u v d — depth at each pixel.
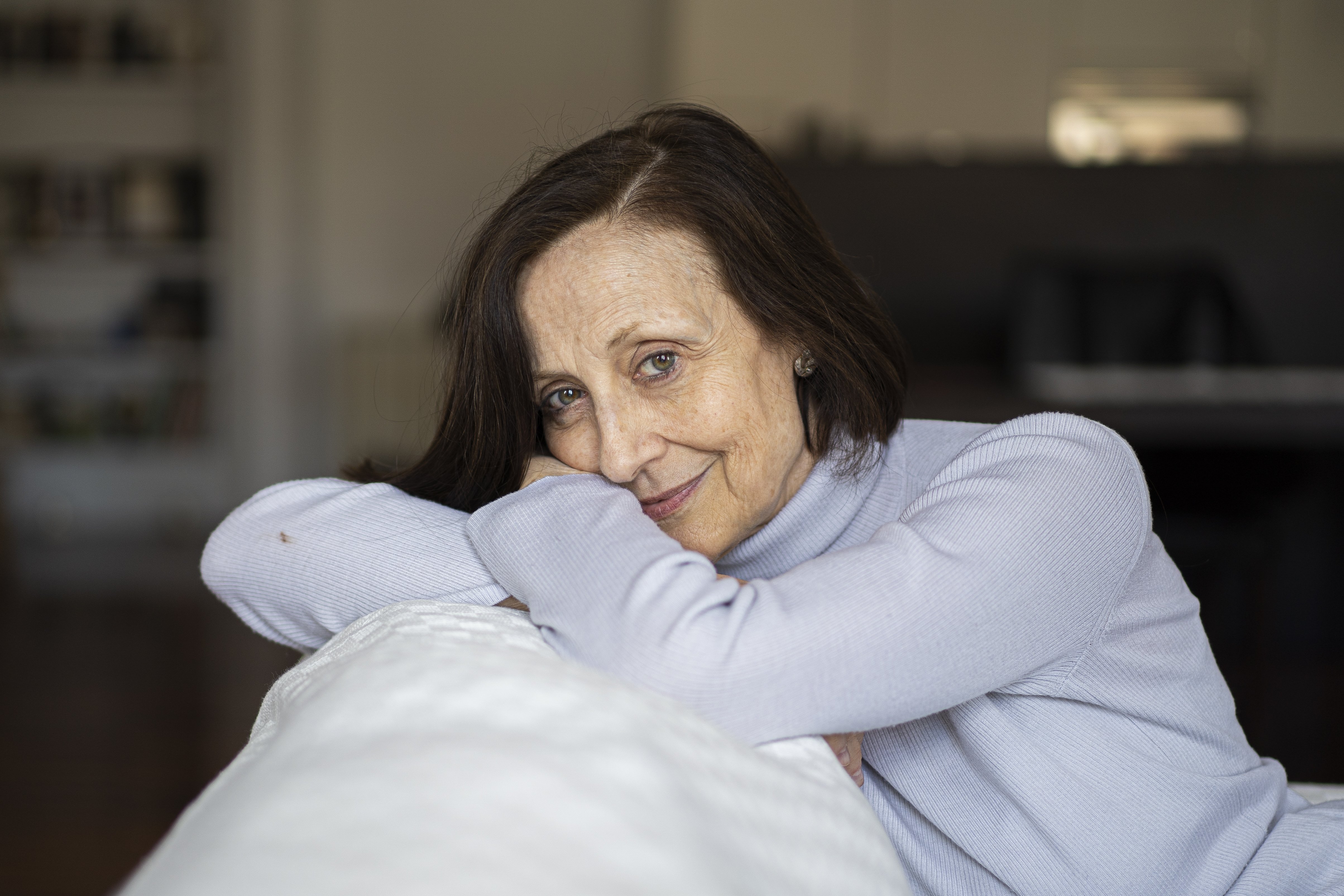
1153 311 3.25
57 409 5.70
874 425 0.81
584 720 0.47
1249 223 3.55
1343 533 3.35
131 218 5.64
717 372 0.76
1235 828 0.80
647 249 0.74
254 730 0.70
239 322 5.67
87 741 2.90
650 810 0.42
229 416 5.76
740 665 0.62
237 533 0.88
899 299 3.65
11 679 3.37
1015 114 5.18
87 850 2.29
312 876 0.36
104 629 3.92
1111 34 5.12
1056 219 3.61
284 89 5.62
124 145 5.72
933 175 3.62
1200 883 0.77
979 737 0.76
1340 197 3.51
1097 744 0.76
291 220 5.69
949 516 0.70
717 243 0.75
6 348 5.57
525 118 5.76
